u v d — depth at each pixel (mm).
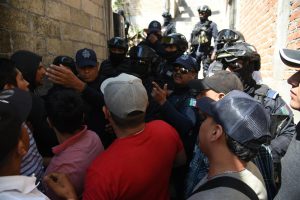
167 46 3318
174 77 2492
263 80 4273
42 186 1562
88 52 2748
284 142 1931
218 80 1876
